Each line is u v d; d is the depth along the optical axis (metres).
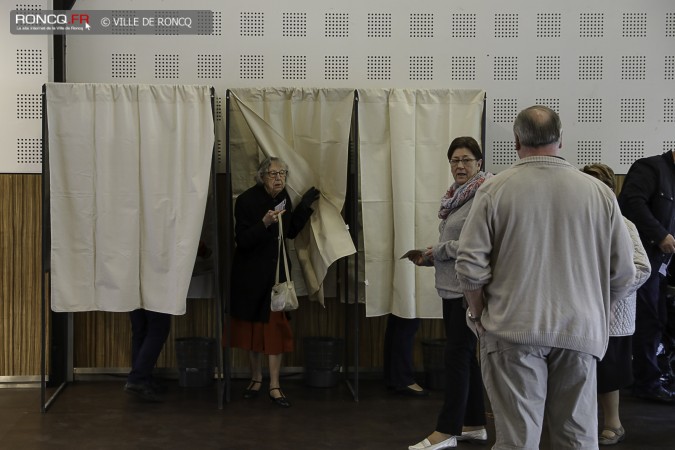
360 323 5.33
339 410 4.53
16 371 5.04
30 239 5.02
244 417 4.36
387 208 4.83
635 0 5.31
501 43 5.29
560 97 5.32
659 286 4.71
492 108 5.30
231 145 4.94
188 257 4.45
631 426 4.22
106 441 3.91
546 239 2.48
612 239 2.55
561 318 2.45
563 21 5.30
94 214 4.55
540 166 2.54
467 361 3.67
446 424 3.68
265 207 4.64
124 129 4.51
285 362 5.30
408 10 5.24
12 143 5.01
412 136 4.79
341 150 4.79
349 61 5.23
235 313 4.68
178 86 4.47
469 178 3.74
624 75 5.34
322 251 4.75
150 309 4.50
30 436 3.98
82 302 4.56
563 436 2.54
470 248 2.56
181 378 5.04
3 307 5.02
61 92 4.49
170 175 4.49
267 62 5.20
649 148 5.37
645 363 4.69
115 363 5.22
